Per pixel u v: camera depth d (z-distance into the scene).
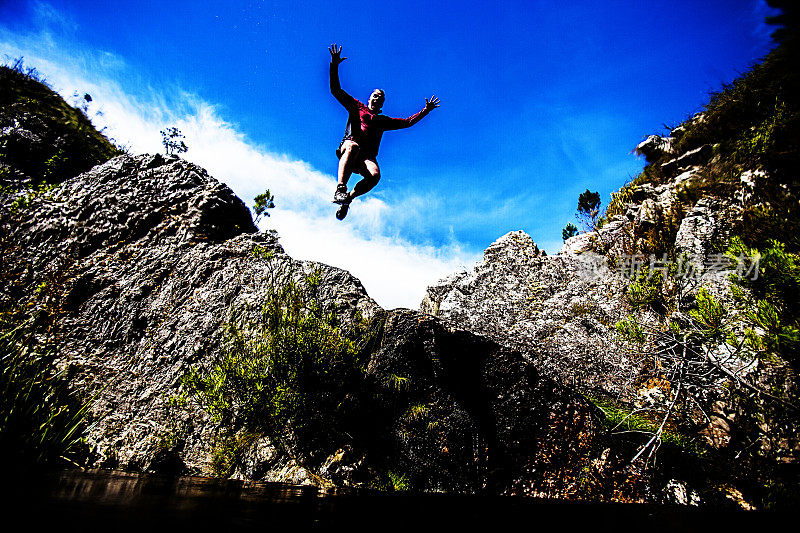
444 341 5.36
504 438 4.75
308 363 4.81
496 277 8.66
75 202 7.69
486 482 4.46
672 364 4.58
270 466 4.35
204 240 7.35
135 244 7.27
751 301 4.05
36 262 6.69
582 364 6.49
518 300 8.12
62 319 6.09
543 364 6.66
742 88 11.30
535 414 4.83
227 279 6.63
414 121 4.34
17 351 4.34
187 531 1.25
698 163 12.92
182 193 7.87
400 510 2.28
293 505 2.11
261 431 4.68
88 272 6.68
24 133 11.31
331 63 4.11
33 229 7.14
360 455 4.58
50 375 4.96
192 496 2.08
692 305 4.94
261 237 7.73
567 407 4.89
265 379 4.78
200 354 5.68
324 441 4.61
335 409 4.77
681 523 2.24
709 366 4.23
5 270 6.38
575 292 7.94
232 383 4.86
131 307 6.36
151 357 5.80
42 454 3.38
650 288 5.21
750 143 9.63
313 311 5.67
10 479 1.99
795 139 8.50
